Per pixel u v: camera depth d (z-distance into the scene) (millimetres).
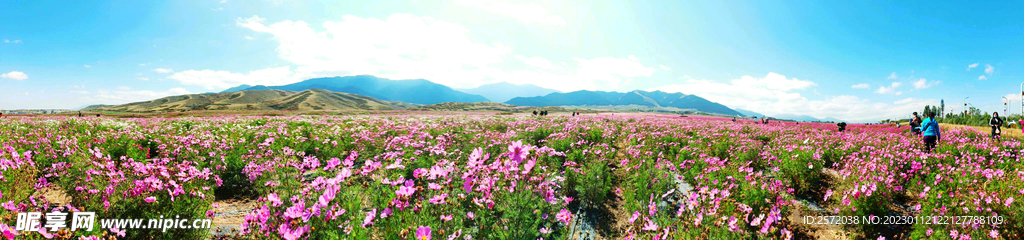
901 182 6297
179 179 4059
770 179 6375
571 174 5758
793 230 4676
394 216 3439
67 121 16328
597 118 25750
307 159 5141
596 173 5617
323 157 8297
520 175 4188
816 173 6434
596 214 5184
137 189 3502
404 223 3379
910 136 13008
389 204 3350
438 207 3893
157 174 3994
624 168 6742
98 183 4031
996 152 8406
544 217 4363
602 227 4809
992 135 12695
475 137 10711
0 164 4254
